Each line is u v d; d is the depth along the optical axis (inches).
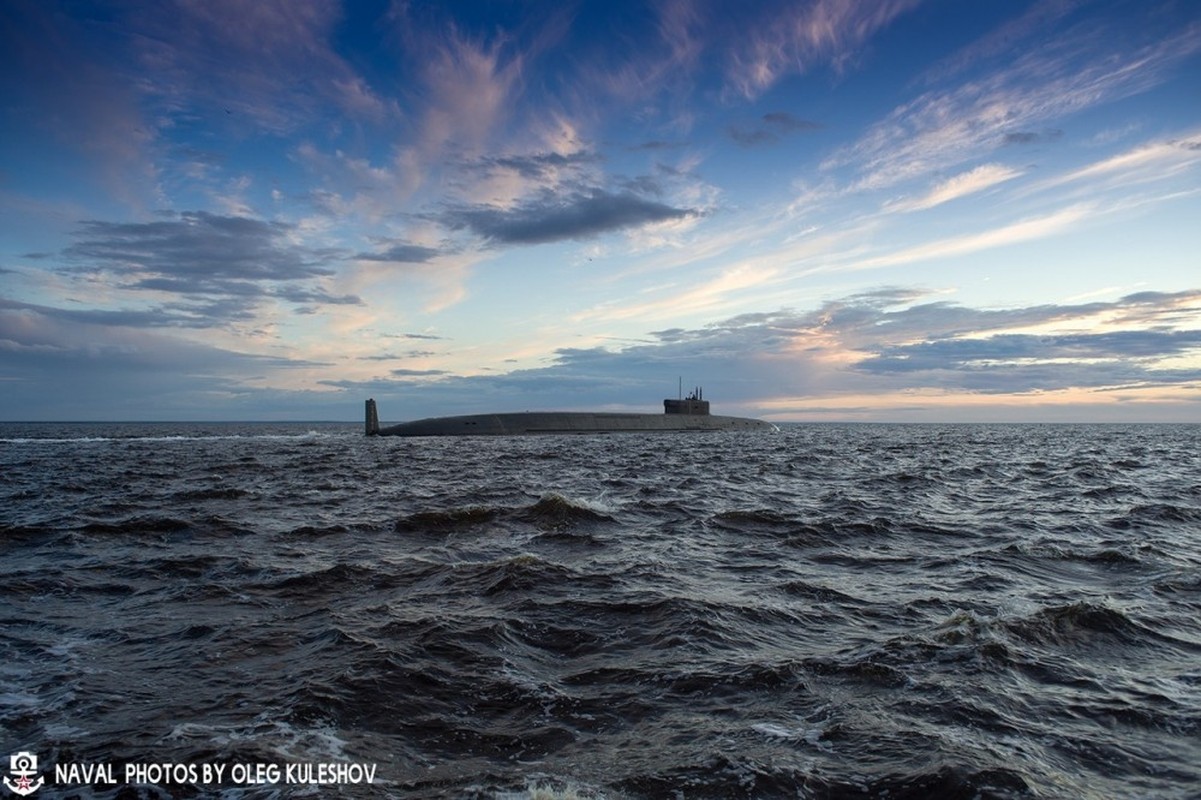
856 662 453.1
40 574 699.4
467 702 400.8
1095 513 1120.2
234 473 1897.1
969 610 572.7
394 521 1014.4
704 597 603.2
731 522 999.6
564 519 1003.9
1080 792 303.3
